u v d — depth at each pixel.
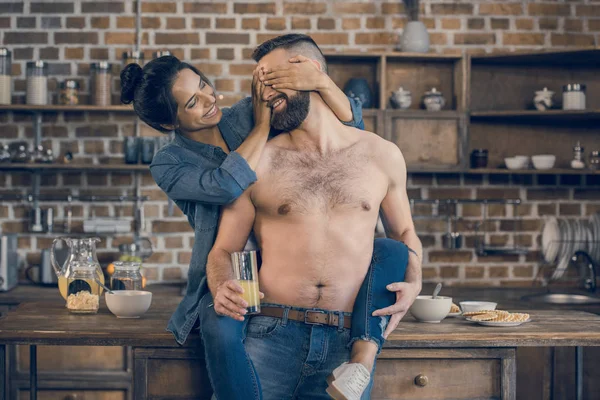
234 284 1.89
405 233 2.12
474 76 4.16
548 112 3.81
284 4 4.11
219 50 4.10
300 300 1.97
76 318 2.29
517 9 4.18
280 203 1.96
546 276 4.17
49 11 4.07
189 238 4.12
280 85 1.95
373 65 4.10
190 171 2.02
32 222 4.02
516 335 2.09
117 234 4.10
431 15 4.17
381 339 1.93
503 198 4.20
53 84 4.09
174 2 4.09
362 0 4.12
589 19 4.19
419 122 3.89
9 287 3.78
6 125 4.06
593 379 3.39
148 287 3.91
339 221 1.97
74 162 4.08
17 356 3.37
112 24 4.09
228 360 1.87
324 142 2.00
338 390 1.79
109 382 3.35
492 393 2.12
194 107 2.06
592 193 4.20
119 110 3.91
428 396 2.11
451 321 2.30
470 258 4.18
